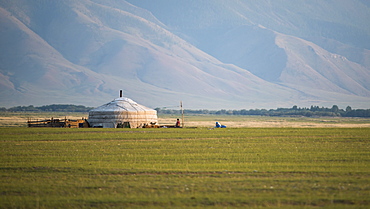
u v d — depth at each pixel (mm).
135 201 94875
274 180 110562
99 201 95312
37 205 93125
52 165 132625
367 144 186875
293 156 150125
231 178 113062
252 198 95500
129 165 133125
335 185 105500
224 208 89750
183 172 121375
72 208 91812
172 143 192500
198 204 92562
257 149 170125
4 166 131000
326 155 152125
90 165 133000
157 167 129250
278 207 89875
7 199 97688
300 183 107438
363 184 106438
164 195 98625
